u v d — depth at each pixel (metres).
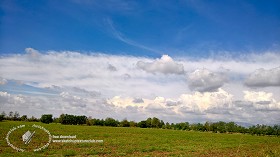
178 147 51.16
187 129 195.88
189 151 45.84
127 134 87.88
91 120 181.25
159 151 43.69
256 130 181.62
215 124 194.75
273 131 180.12
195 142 68.75
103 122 184.88
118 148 44.62
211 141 76.25
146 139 69.81
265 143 79.56
